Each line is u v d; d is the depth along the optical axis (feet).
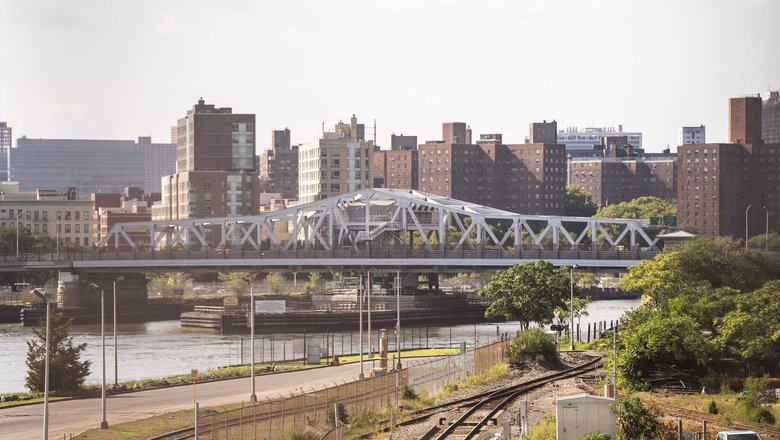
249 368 525.34
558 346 572.92
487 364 490.08
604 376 454.40
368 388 377.71
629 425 315.58
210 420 342.44
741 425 338.95
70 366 454.40
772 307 492.95
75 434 346.74
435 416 362.53
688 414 357.20
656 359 438.40
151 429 351.67
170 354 652.89
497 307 636.07
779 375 458.91
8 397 427.74
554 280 640.58
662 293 597.11
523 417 329.93
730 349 475.72
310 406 353.51
